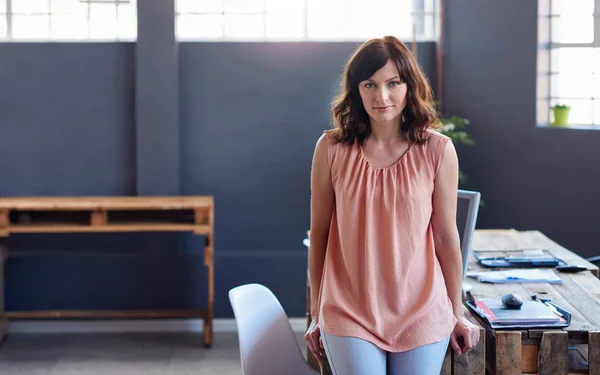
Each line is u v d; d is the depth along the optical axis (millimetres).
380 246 2268
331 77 6031
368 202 2262
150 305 6078
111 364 5355
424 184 2271
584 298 3156
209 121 6043
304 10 6133
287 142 6070
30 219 5598
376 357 2205
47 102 5961
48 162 5996
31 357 5496
